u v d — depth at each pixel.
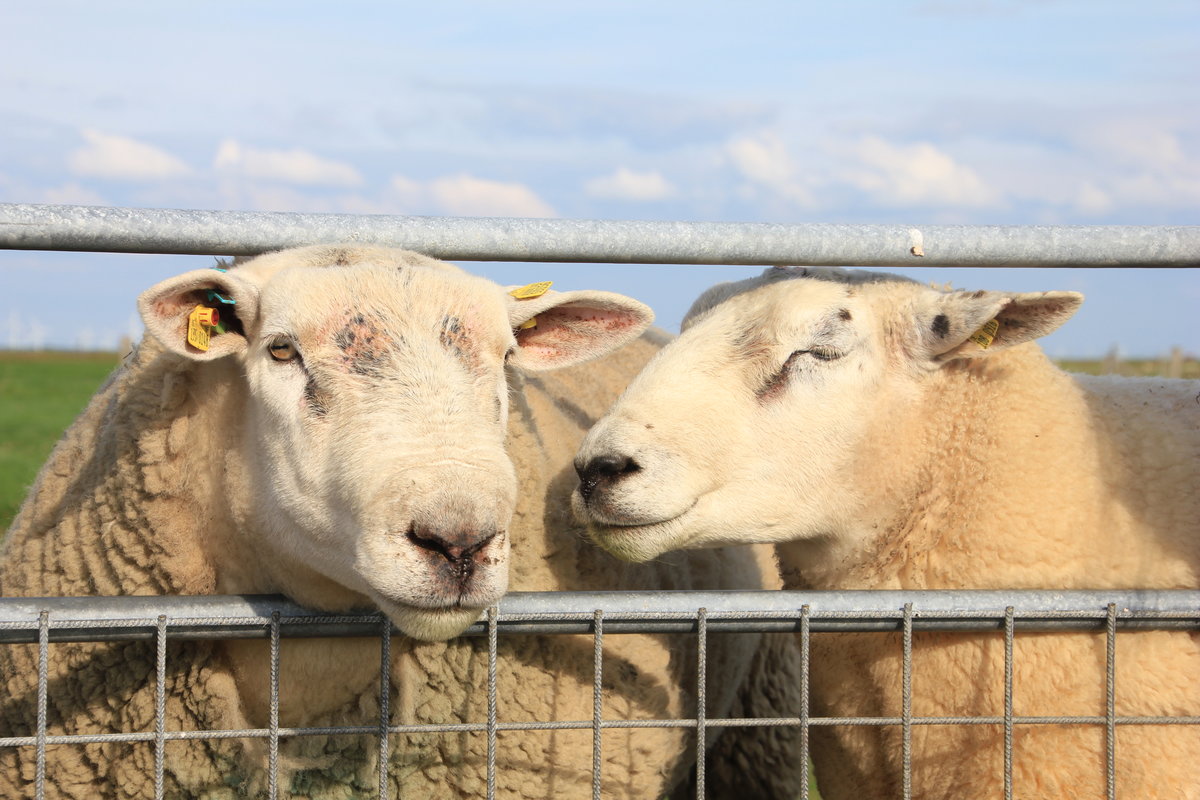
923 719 2.80
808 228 3.12
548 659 3.66
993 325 3.71
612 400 4.78
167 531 3.40
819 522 3.79
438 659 3.50
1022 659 3.43
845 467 3.76
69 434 3.92
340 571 3.05
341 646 3.36
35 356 59.16
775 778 5.25
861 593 2.77
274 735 2.64
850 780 3.93
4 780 3.44
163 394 3.38
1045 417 3.70
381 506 2.79
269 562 3.29
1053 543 3.57
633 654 3.85
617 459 3.58
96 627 2.53
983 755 3.48
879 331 3.81
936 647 3.57
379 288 3.12
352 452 2.91
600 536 3.68
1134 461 3.66
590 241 3.09
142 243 2.88
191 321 3.13
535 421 4.08
